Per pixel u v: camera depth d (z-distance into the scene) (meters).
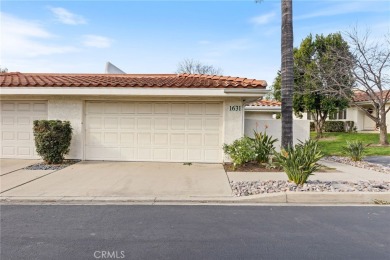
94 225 5.48
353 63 19.12
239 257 4.26
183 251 4.45
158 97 11.77
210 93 10.92
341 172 10.32
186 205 6.79
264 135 11.39
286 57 10.70
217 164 11.67
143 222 5.65
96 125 12.09
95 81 12.01
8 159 12.21
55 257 4.23
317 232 5.22
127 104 12.07
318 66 20.95
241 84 10.97
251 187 8.00
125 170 10.30
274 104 19.91
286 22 10.70
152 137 12.06
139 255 4.31
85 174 9.59
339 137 24.59
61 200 6.98
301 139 13.26
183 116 11.99
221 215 6.10
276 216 6.07
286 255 4.33
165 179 9.01
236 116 11.71
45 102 12.16
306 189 7.62
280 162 8.43
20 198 7.05
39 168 10.45
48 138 11.02
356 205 6.92
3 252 4.38
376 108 19.80
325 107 23.45
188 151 11.99
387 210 6.52
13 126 12.28
